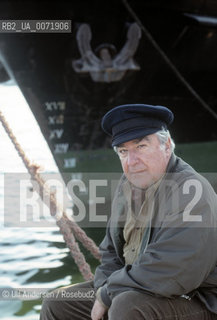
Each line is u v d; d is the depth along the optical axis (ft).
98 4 24.16
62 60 24.67
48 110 25.79
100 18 24.63
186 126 33.35
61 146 26.81
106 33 25.12
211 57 30.68
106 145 28.07
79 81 25.38
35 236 18.37
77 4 23.76
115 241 8.43
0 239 17.87
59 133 26.58
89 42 24.38
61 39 24.08
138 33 25.34
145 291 7.31
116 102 27.32
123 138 7.72
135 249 8.05
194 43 29.14
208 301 7.45
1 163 25.96
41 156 27.22
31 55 24.11
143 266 7.30
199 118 33.50
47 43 23.94
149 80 28.94
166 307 7.24
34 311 12.70
